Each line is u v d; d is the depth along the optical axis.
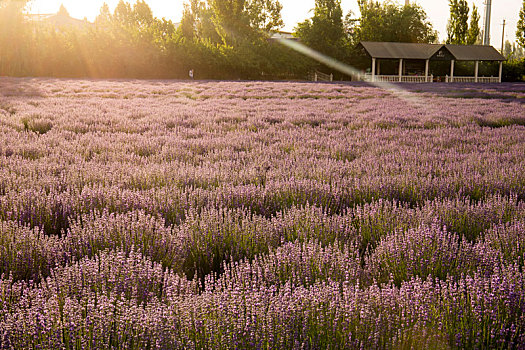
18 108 13.22
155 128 10.05
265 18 69.44
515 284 2.48
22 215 3.75
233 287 2.47
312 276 2.81
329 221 3.62
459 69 64.81
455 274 2.88
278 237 3.46
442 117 13.08
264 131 9.90
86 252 3.12
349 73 64.50
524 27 67.50
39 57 50.38
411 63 64.19
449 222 3.86
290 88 30.30
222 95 23.05
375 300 2.32
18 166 5.38
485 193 4.72
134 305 2.20
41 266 2.91
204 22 65.06
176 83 36.84
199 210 4.16
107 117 11.60
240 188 4.52
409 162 6.46
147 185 4.94
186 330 2.11
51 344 1.98
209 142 7.99
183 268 3.19
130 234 3.30
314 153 7.18
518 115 13.10
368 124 11.59
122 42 53.38
